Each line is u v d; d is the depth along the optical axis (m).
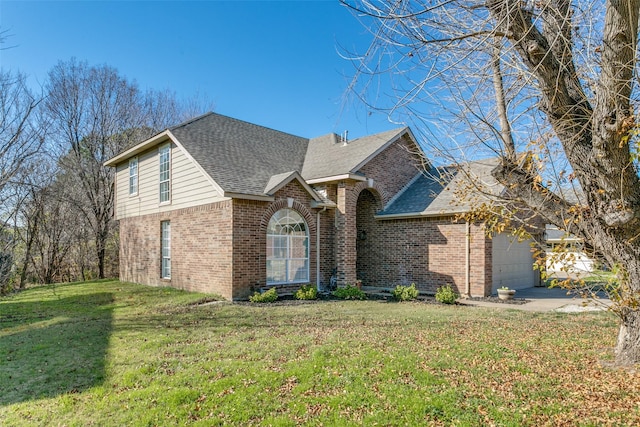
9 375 5.67
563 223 5.30
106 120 25.53
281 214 13.78
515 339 7.21
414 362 5.80
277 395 4.75
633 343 5.54
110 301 12.48
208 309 10.59
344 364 5.73
